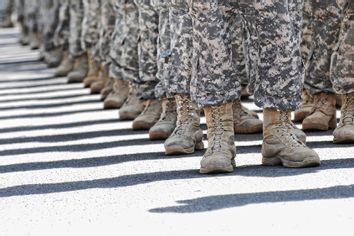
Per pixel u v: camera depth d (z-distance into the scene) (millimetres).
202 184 8094
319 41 10461
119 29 13180
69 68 18562
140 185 8250
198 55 8406
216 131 8625
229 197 7516
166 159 9469
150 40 11086
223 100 8469
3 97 15945
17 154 10453
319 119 10609
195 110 9680
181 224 6793
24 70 20094
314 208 7043
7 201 7977
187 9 9133
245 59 10227
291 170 8477
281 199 7355
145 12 10977
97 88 15664
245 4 8312
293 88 8445
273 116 8703
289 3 8281
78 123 12602
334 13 10266
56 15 19578
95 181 8602
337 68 9773
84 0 15555
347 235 6316
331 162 8797
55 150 10570
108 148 10430
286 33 8289
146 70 11258
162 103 10930
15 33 30531
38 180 8844
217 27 8266
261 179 8133
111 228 6828
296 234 6387
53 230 6898
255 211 7035
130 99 12633
